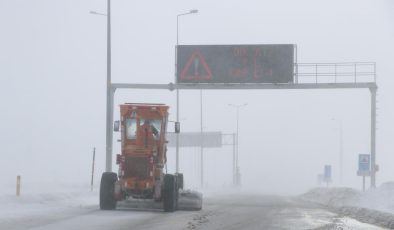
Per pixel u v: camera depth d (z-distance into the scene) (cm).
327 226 6200
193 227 5881
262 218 7088
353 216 7669
